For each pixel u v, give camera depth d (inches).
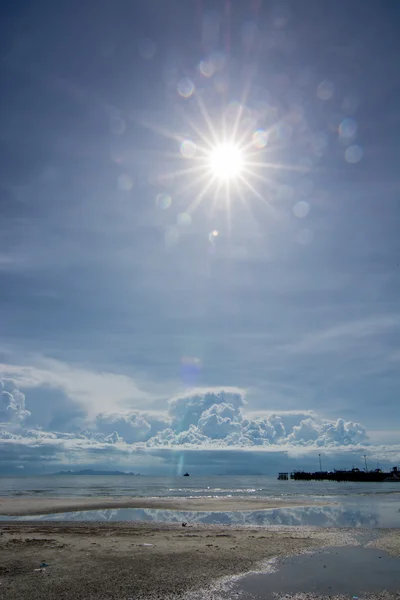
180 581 655.8
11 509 1813.5
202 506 2018.9
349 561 803.4
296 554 860.0
